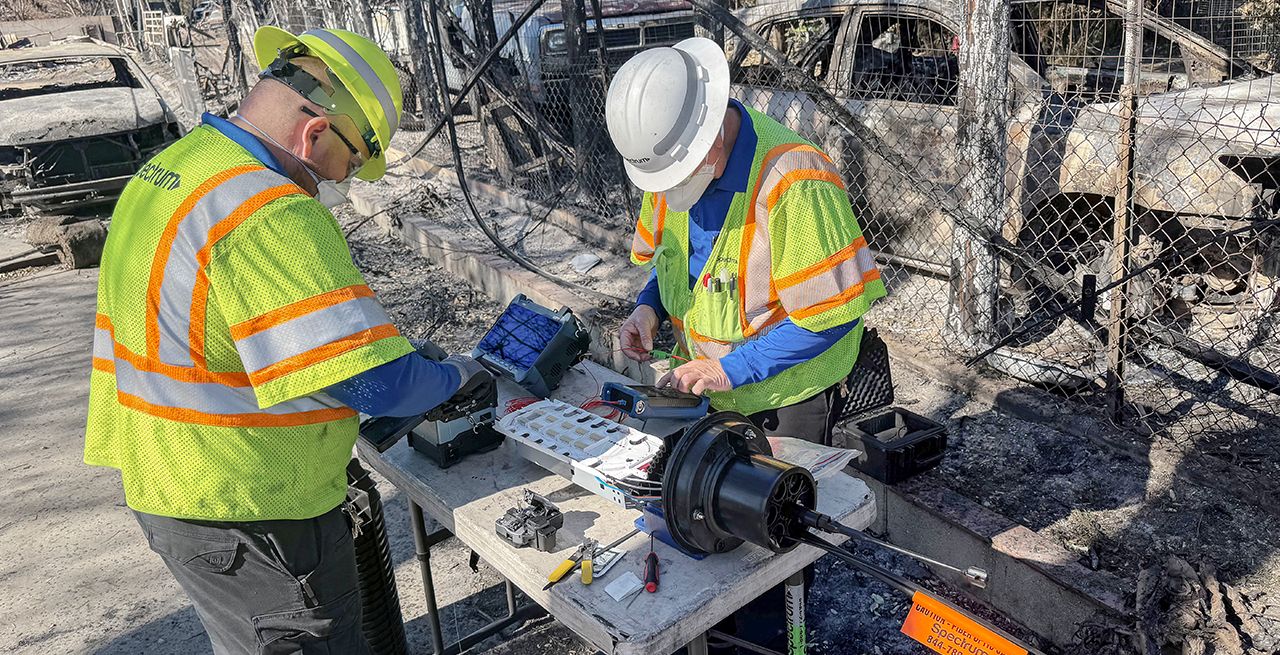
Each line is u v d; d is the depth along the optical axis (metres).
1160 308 3.95
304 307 1.49
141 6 17.50
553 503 2.02
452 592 3.12
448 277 6.14
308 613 1.76
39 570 3.37
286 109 1.59
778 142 2.01
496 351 2.55
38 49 9.23
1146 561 2.71
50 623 3.08
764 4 5.28
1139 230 3.98
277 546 1.68
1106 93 4.11
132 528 3.61
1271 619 2.42
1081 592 2.55
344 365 1.50
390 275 6.24
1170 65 4.69
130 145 7.41
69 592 3.24
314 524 1.74
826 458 1.90
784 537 1.65
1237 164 3.53
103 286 1.66
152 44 15.75
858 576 3.05
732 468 1.65
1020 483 3.16
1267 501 2.86
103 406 1.71
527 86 6.98
